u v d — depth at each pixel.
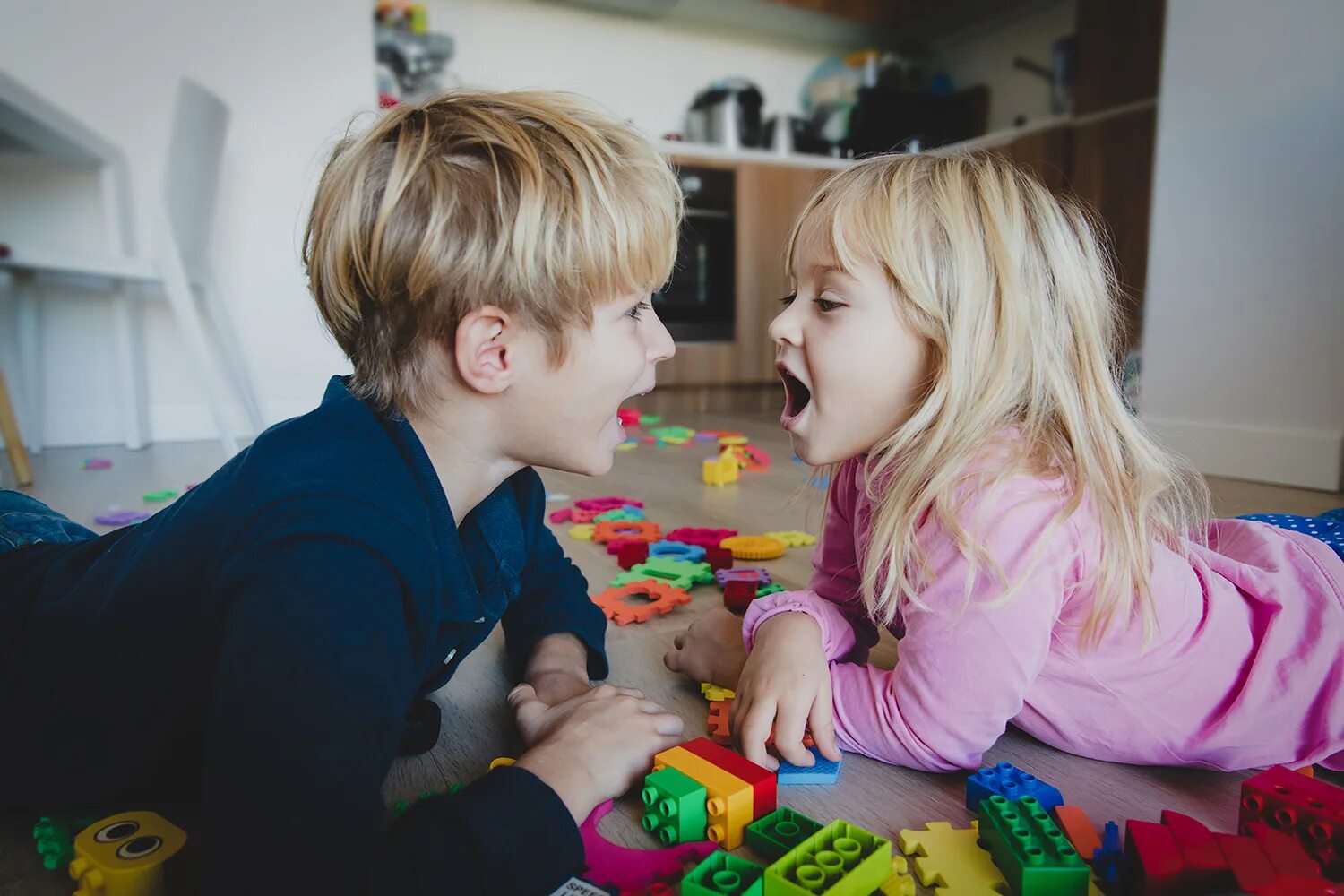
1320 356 1.84
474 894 0.47
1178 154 2.08
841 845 0.52
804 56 3.99
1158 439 0.92
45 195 2.51
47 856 0.60
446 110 0.59
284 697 0.44
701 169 3.38
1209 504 1.03
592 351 0.58
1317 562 0.76
